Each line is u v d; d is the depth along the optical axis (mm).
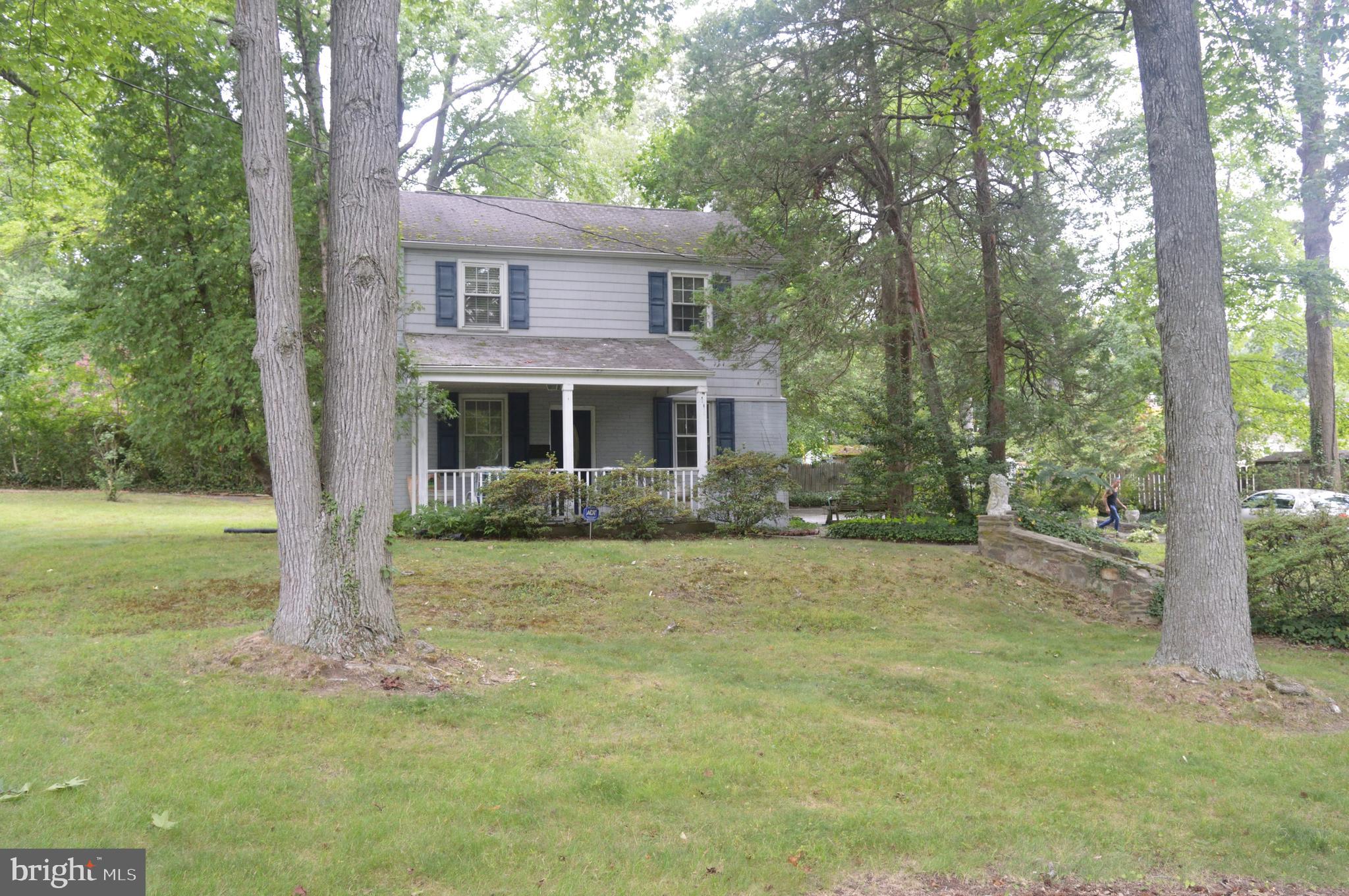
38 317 27281
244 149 7402
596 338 19875
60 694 6371
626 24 19797
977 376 19328
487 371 16625
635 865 4406
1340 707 8047
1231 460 8734
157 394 15367
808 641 10438
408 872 4168
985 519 15172
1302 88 13227
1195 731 7309
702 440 18094
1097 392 19094
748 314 17203
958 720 7395
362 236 7504
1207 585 8633
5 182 20969
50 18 12617
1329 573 11812
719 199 18250
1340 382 32500
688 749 6230
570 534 16562
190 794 4758
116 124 14867
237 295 15516
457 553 13750
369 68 7562
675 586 12523
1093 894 4473
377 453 7582
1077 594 13930
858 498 18125
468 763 5609
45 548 13469
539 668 8250
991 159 17562
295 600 7434
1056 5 11562
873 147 17531
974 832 5117
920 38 16875
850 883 4445
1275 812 5633
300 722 6043
